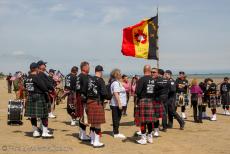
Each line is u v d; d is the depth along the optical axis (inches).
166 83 459.5
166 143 392.2
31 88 389.7
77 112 389.7
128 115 654.5
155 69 412.5
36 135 407.2
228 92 671.1
